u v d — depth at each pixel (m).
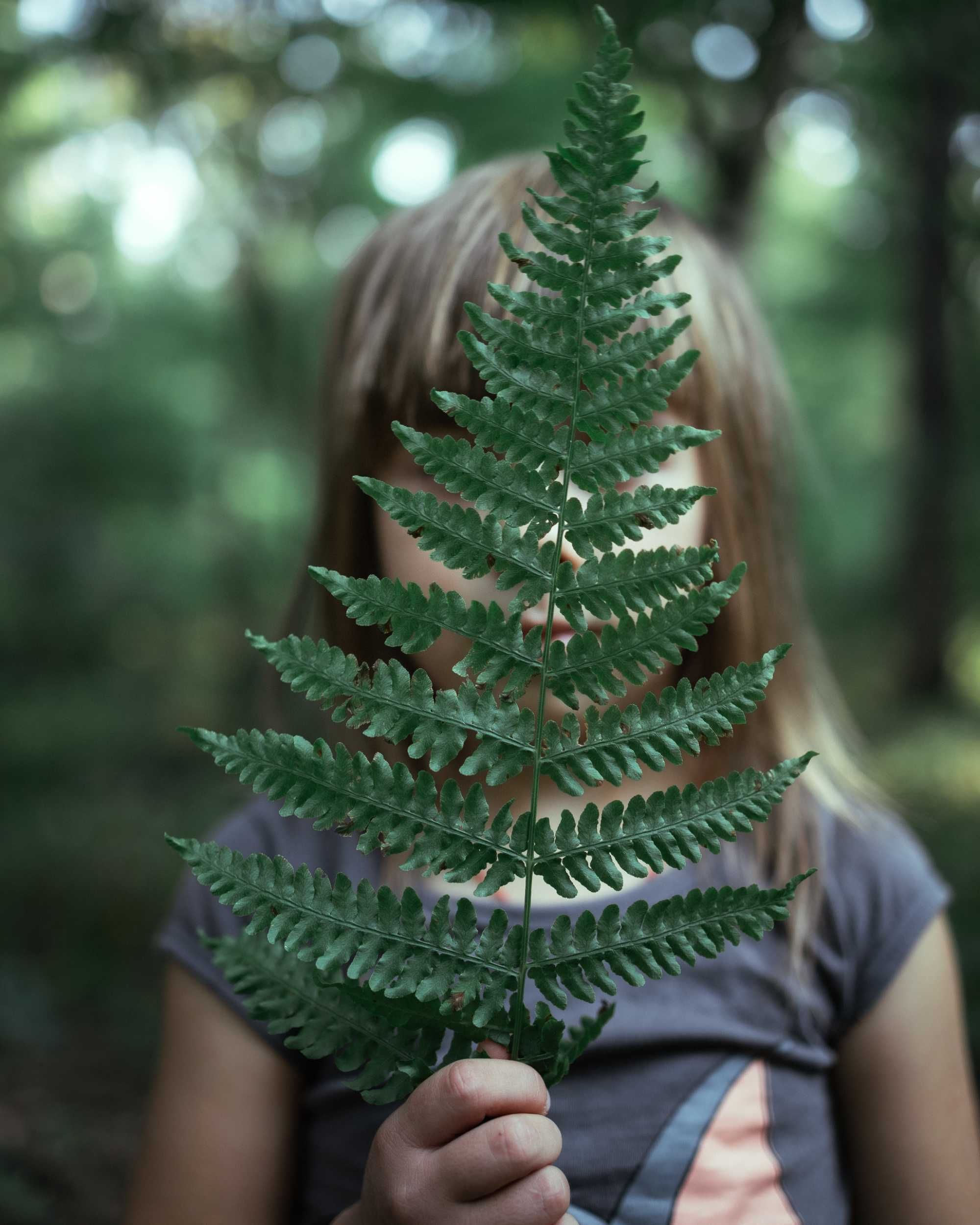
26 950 5.34
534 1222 0.56
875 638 15.02
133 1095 3.76
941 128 8.61
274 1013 0.59
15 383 15.23
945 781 7.89
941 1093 1.08
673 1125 0.96
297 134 10.79
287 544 14.57
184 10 5.66
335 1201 1.01
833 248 15.32
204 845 0.52
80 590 16.17
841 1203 1.06
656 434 0.51
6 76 6.22
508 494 0.51
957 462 12.09
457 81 9.01
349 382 1.15
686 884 1.08
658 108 7.50
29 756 10.27
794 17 3.70
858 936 1.10
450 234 1.11
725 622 1.21
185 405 14.80
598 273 0.51
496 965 0.54
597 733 0.53
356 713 0.52
